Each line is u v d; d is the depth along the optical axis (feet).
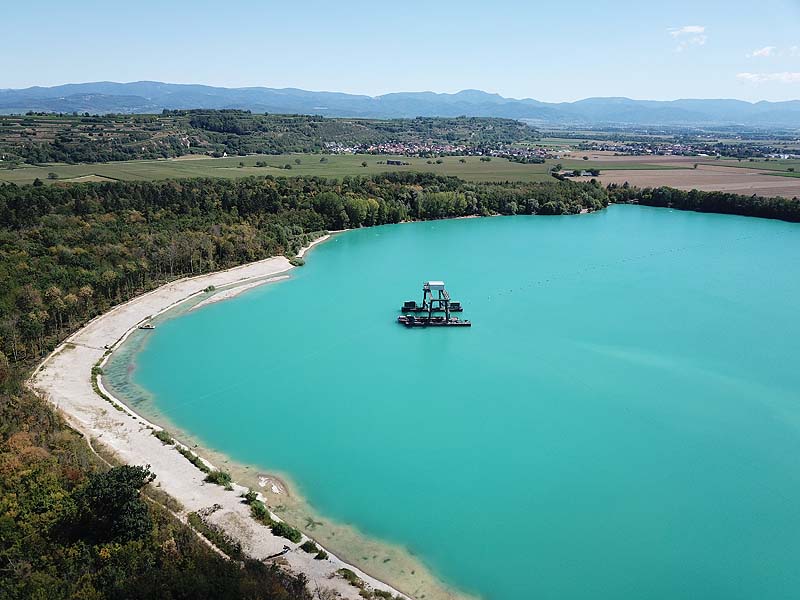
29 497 176.35
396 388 288.92
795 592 171.22
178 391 281.74
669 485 217.15
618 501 208.13
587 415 264.52
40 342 309.83
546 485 215.92
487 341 348.18
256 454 230.89
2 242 386.93
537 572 175.73
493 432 250.78
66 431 222.28
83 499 170.30
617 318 382.63
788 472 225.35
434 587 168.45
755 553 185.47
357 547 183.01
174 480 202.69
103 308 366.22
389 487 213.05
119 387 283.59
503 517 198.80
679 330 362.33
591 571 176.76
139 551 160.66
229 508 189.78
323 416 261.65
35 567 154.20
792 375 302.04
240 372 304.09
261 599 144.66
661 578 175.01
